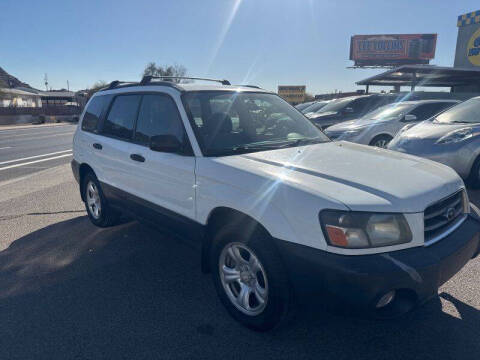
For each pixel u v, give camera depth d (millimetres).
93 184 5004
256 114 3803
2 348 2695
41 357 2604
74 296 3375
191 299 3307
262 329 2756
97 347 2697
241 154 3139
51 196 6938
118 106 4426
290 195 2443
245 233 2676
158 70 48969
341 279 2205
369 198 2340
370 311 2236
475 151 5809
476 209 3062
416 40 48719
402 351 2604
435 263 2291
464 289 3322
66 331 2879
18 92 64000
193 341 2746
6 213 5875
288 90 40219
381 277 2158
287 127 3859
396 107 9367
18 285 3592
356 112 12758
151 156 3586
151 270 3861
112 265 3984
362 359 2537
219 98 3672
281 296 2539
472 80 23562
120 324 2955
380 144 8680
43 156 13328
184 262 4035
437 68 18859
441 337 2727
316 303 2375
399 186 2516
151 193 3670
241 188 2703
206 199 2986
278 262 2516
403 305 2330
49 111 52688
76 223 5336
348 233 2242
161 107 3688
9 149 15820
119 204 4379
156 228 3811
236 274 2908
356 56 50375
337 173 2678
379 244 2270
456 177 2939
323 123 12445
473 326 2836
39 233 4965
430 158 6027
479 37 22844
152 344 2721
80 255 4246
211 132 3295
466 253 2602
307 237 2346
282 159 3002
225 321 2980
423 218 2406
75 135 5297
